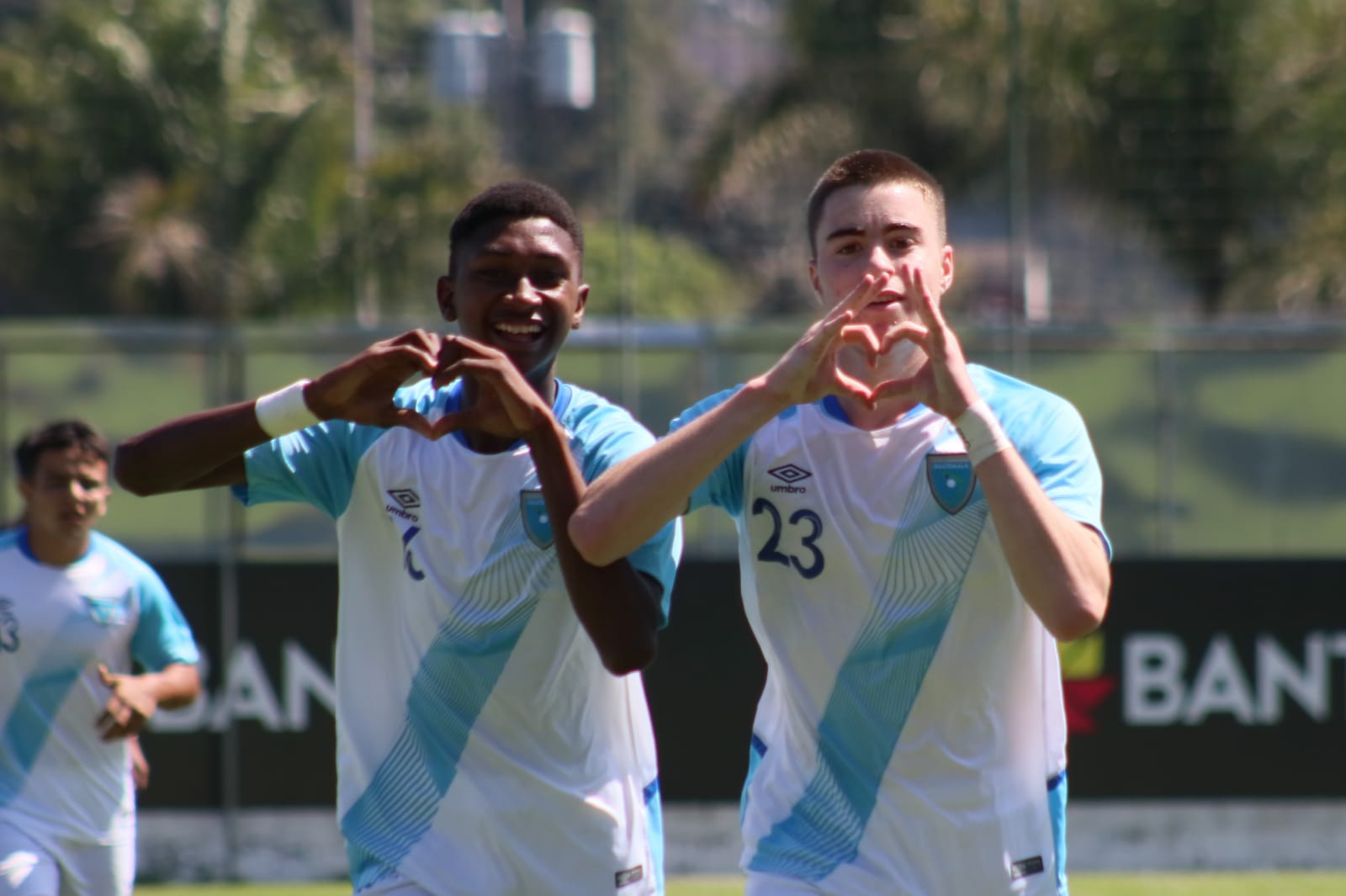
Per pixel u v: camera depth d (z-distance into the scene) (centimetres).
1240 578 3009
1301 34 3562
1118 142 3597
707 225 4722
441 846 1262
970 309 4650
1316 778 2995
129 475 1228
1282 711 3005
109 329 3300
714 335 3284
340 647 1300
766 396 1127
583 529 1139
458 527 1257
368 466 1284
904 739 1204
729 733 2997
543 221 1245
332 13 5550
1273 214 3572
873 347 1112
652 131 4969
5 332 3288
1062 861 1234
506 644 1252
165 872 3014
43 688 1908
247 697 3036
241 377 3309
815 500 1214
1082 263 3650
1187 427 3241
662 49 4738
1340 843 2992
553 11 5238
